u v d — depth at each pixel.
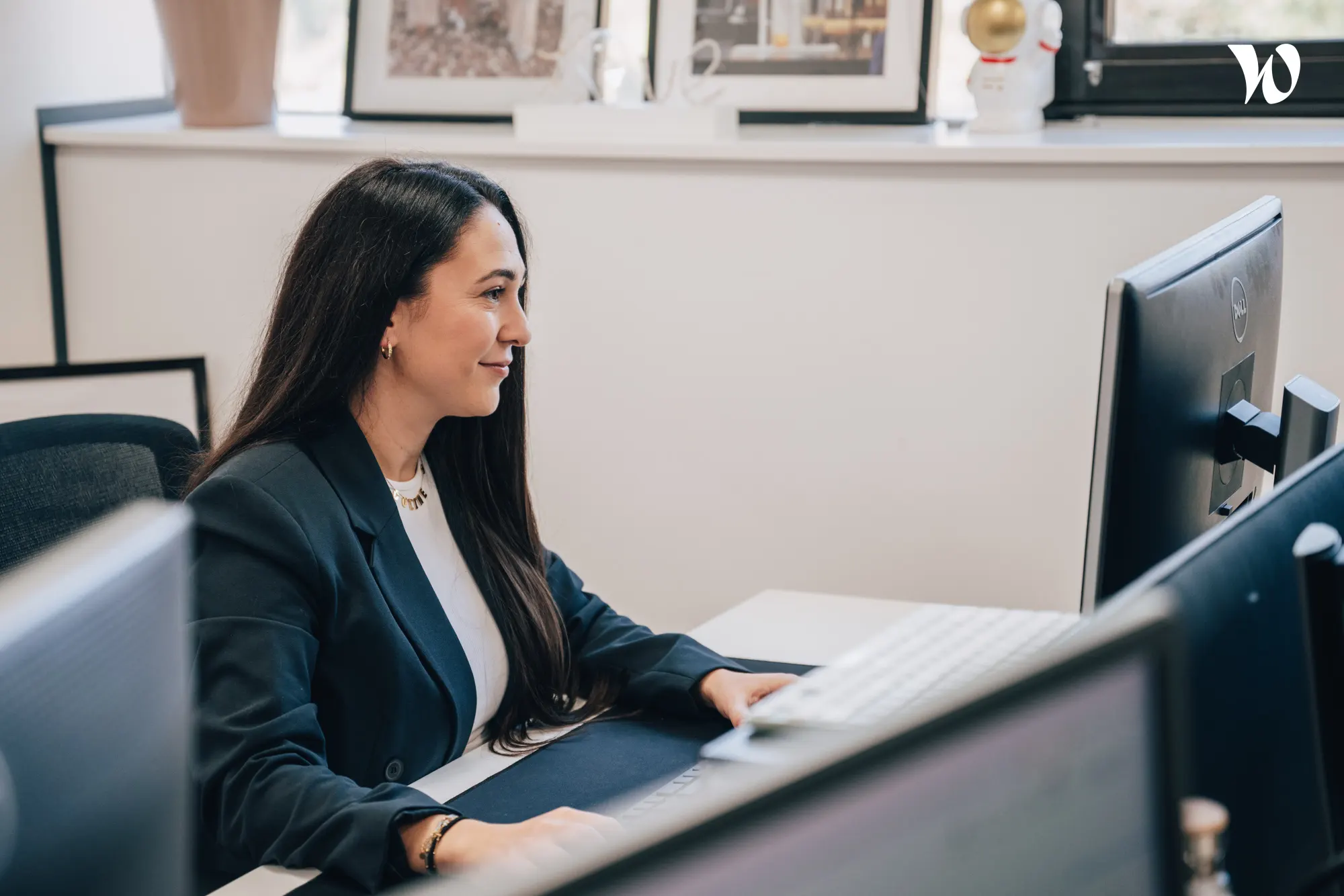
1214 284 1.24
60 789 0.53
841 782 0.47
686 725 1.42
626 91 2.47
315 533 1.31
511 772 1.30
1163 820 0.54
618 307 2.43
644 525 2.50
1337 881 0.78
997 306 2.24
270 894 1.10
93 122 2.72
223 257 2.60
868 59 2.45
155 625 0.59
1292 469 1.27
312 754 1.22
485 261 1.39
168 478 1.68
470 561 1.50
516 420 1.53
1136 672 0.53
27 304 2.64
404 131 2.57
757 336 2.37
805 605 1.75
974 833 0.50
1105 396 1.10
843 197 2.28
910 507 2.35
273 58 2.65
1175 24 2.41
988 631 1.40
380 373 1.42
